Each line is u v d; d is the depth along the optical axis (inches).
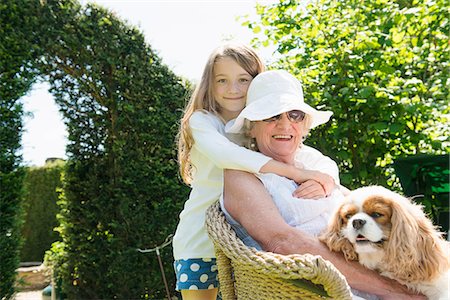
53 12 219.1
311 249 72.4
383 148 172.6
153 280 234.4
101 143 241.1
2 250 211.6
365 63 172.1
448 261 69.5
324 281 59.1
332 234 73.2
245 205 79.2
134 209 235.1
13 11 211.3
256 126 92.3
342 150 171.3
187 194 239.3
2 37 208.2
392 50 181.3
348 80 171.2
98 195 240.7
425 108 160.6
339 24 179.8
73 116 239.5
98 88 232.2
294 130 90.1
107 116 238.5
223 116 105.8
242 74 103.7
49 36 218.8
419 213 72.0
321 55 178.2
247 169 83.2
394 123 166.1
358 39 175.6
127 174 234.2
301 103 88.1
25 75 213.8
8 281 214.2
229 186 83.0
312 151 100.9
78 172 242.8
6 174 210.4
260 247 78.0
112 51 227.6
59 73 232.4
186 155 104.5
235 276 73.8
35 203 478.9
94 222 241.0
